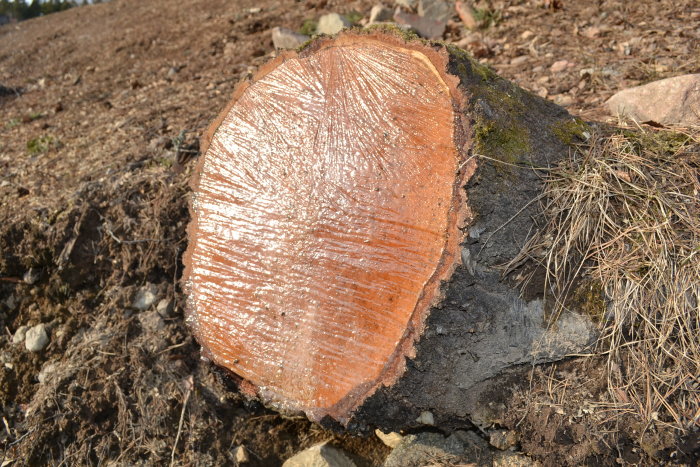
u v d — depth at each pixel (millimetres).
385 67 665
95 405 818
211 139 763
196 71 1505
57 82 1765
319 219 654
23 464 796
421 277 603
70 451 801
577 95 1020
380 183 631
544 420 649
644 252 650
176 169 996
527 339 638
